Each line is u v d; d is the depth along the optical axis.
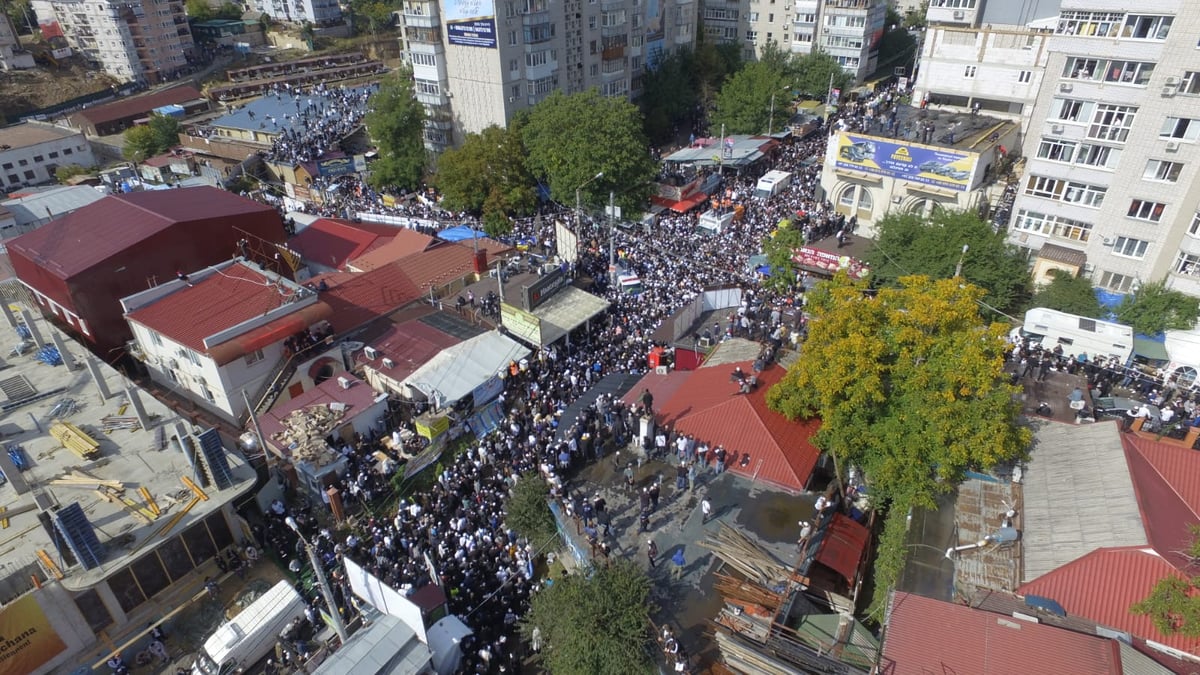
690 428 32.19
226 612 29.23
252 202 54.19
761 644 22.11
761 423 31.14
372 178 80.94
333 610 23.86
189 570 30.45
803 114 93.62
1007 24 78.19
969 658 20.20
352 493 33.47
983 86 69.81
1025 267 45.00
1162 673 19.19
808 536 26.16
